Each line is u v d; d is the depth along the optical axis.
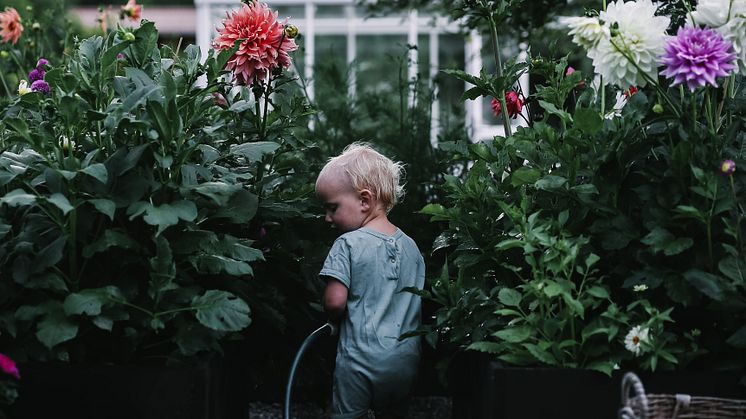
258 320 2.81
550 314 2.22
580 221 2.33
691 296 2.13
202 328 2.29
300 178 3.25
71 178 2.10
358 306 2.55
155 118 2.19
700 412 1.94
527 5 4.24
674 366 2.18
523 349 2.21
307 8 7.04
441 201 3.70
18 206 2.37
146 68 2.46
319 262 2.93
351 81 4.81
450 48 7.07
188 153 2.25
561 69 2.61
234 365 2.57
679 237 2.17
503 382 2.11
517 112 2.87
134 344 2.27
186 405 2.17
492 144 2.67
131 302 2.27
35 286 2.15
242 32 2.66
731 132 2.24
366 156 2.71
